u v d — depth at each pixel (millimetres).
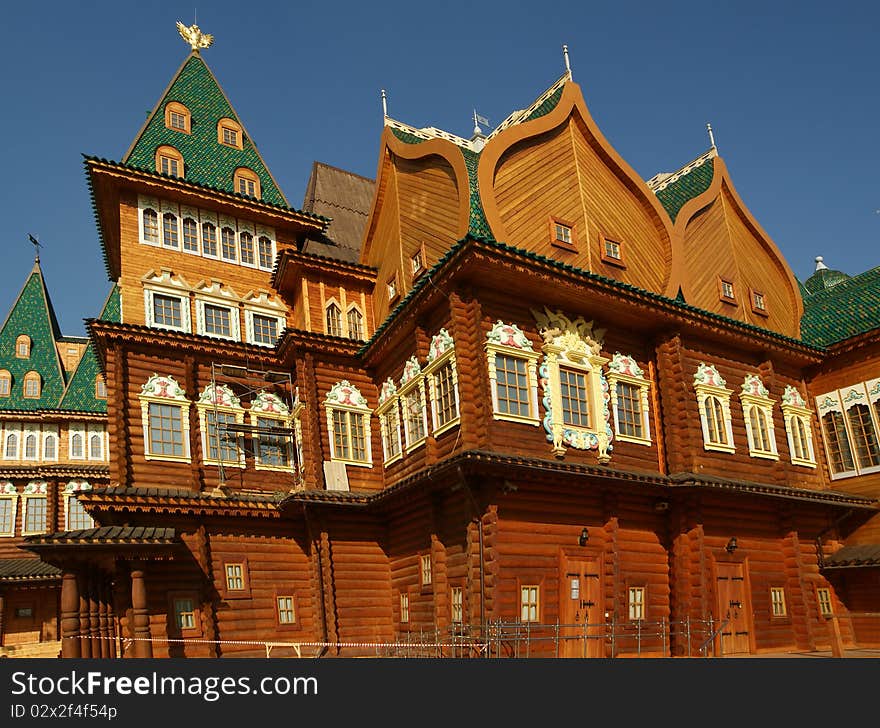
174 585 19906
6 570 33000
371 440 23984
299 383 23469
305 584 21984
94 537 16875
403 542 21359
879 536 24156
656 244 23656
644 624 18484
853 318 26359
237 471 23172
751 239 27828
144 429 22078
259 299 26328
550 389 18922
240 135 29203
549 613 17188
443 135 25062
